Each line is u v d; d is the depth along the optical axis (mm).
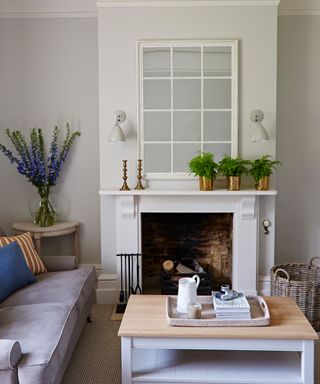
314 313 3344
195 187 3910
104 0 3777
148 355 2631
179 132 3902
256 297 2805
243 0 3766
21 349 2096
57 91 4270
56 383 2207
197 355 2623
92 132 4309
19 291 2982
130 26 3807
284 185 4336
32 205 4359
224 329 2377
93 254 4410
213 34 3811
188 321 2414
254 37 3801
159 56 3850
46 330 2324
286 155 4305
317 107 4258
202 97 3873
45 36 4227
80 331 3074
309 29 4184
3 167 4340
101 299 4000
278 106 4258
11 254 3055
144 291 4297
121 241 3930
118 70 3840
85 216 4383
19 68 4250
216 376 2385
